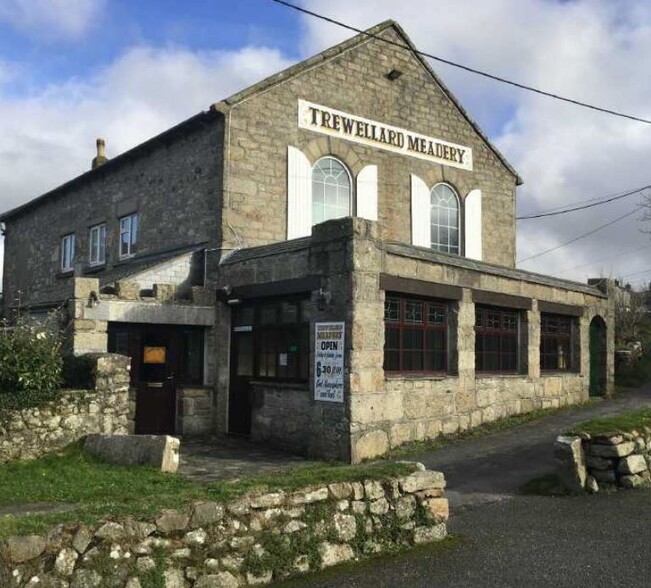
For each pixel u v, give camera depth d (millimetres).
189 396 13461
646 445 8852
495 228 19406
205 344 13898
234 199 13828
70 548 4348
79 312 12180
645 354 24406
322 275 11531
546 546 6238
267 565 5141
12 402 9633
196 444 12688
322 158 15539
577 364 17344
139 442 9641
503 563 5734
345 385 10984
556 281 16641
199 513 4922
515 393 14820
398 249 11961
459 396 13180
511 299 14836
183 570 4734
